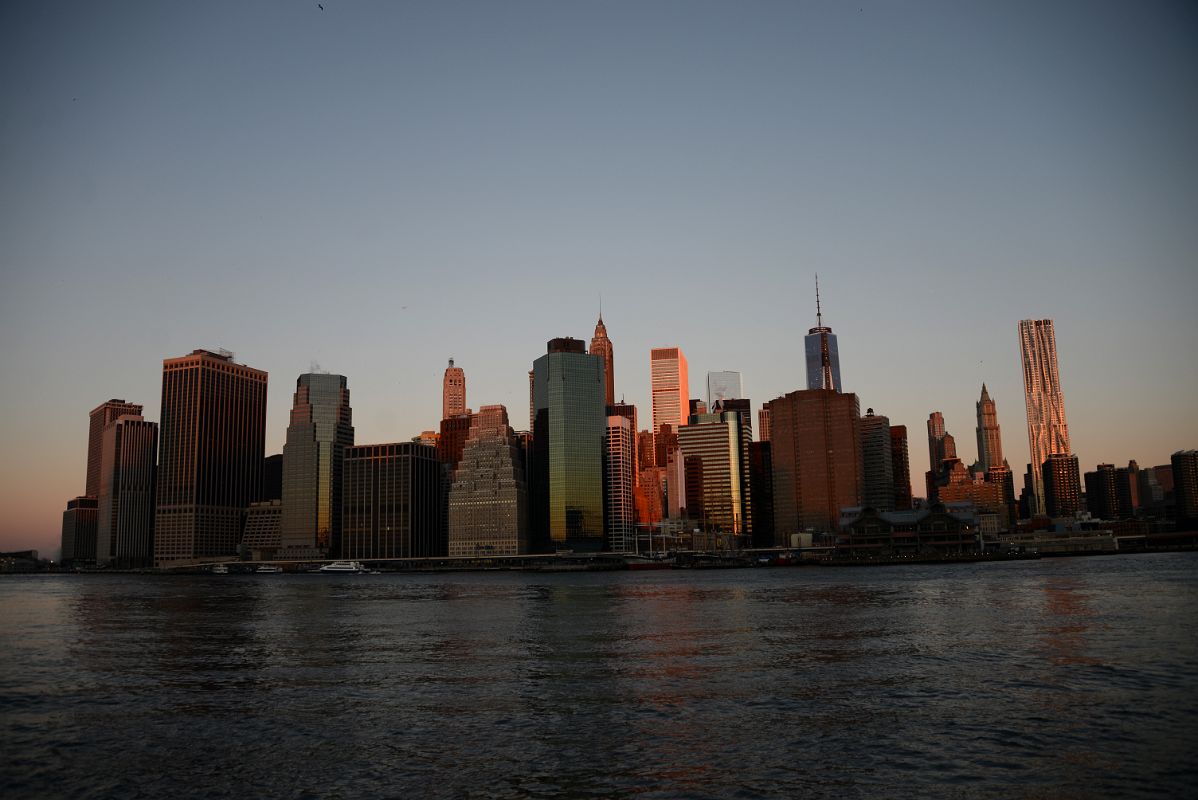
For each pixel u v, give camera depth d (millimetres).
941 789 49531
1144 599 171750
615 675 88688
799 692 77250
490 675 89938
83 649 118438
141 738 63781
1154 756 54969
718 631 130875
